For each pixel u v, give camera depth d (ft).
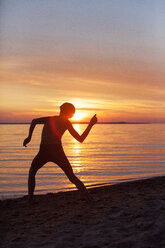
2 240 10.14
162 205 12.89
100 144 204.44
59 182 44.45
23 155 121.29
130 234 9.64
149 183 20.67
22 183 46.29
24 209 14.71
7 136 385.91
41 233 10.56
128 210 12.64
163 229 9.61
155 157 98.58
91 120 14.67
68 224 11.45
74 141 270.67
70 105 14.83
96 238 9.57
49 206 15.07
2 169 70.90
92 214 12.69
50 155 15.02
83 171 59.67
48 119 15.11
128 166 69.92
